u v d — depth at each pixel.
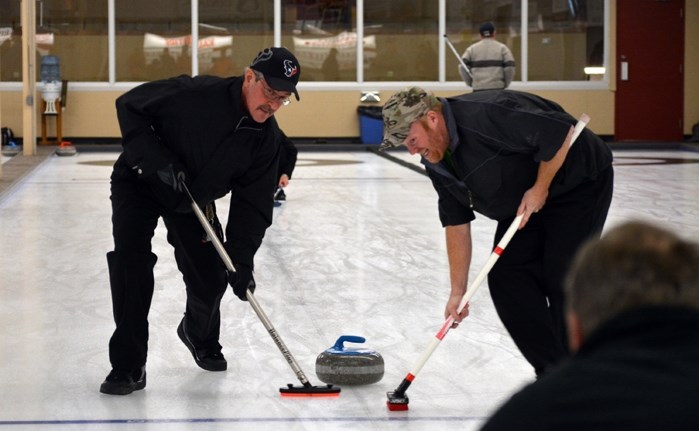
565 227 5.41
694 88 28.05
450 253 5.77
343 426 5.44
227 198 16.50
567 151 5.17
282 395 5.99
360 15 27.52
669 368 1.96
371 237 12.23
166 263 10.53
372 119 26.91
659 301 1.99
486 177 5.34
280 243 11.78
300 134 27.62
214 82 5.83
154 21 27.28
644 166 21.31
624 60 27.88
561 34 27.83
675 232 2.14
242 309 8.38
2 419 5.58
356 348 6.60
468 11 27.73
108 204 15.06
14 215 13.92
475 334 7.53
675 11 27.88
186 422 5.52
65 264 10.36
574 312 2.10
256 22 27.50
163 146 5.72
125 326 6.04
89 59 27.22
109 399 5.95
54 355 6.97
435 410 5.72
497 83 22.89
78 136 27.12
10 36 26.33
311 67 27.66
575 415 1.97
